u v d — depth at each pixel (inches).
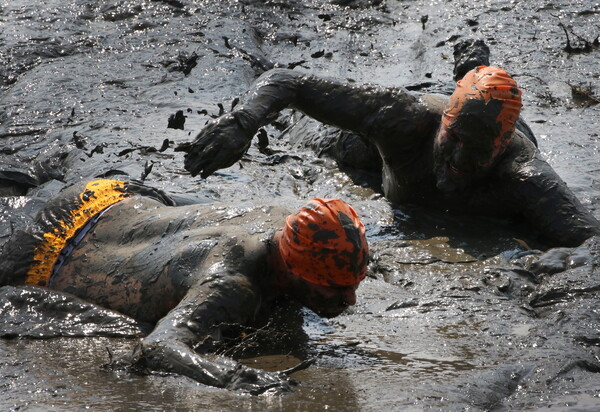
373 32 1911.9
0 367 725.9
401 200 1143.0
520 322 833.5
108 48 1802.4
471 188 1082.7
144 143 1334.9
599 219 1084.5
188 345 723.4
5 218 1039.0
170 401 660.7
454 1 2020.2
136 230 861.2
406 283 929.5
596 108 1489.9
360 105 1090.7
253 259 780.0
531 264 956.6
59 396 670.5
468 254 1003.9
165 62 1713.8
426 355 761.6
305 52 1823.3
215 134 1015.0
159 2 2010.3
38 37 1834.4
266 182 1221.7
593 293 884.0
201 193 1154.7
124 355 737.0
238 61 1716.3
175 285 785.6
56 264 869.8
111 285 834.2
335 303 775.7
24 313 828.6
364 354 764.6
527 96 1537.9
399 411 653.3
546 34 1820.9
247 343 772.6
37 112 1499.8
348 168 1274.6
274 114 1077.1
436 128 1080.8
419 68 1717.5
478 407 668.1
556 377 719.1
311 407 655.1
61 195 912.3
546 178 1044.5
